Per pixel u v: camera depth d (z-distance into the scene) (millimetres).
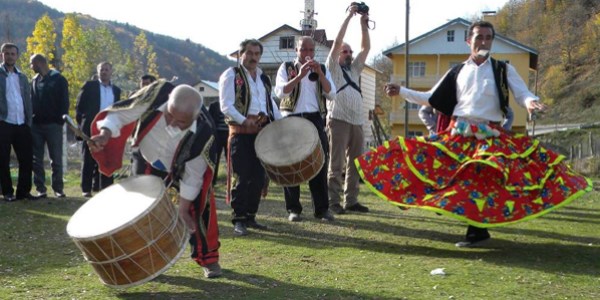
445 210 5082
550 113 50344
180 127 4121
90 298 4008
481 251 5520
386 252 5469
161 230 3760
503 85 5422
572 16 56969
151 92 4184
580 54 53938
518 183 5152
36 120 8906
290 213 7109
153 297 4039
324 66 6984
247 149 6324
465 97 5453
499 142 5301
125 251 3650
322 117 6965
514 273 4703
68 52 32094
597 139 22422
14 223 6820
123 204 3838
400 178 5488
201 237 4473
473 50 5531
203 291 4188
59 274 4609
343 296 4090
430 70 35969
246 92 6258
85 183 9414
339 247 5660
